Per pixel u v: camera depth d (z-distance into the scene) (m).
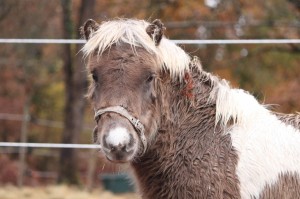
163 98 4.93
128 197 11.27
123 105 4.59
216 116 4.96
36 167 24.38
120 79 4.64
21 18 19.70
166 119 4.94
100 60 4.74
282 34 19.75
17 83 24.55
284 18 19.25
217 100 5.01
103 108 4.62
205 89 5.12
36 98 26.42
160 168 4.94
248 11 19.56
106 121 4.58
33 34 19.84
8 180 21.69
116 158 4.51
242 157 4.81
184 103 5.04
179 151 4.92
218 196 4.75
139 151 4.74
